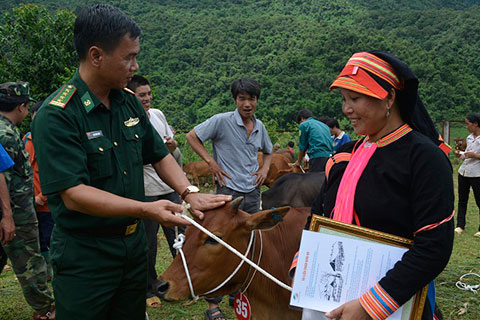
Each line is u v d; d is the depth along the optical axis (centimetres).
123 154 225
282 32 6556
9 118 366
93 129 214
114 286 224
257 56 5688
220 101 4103
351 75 188
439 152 180
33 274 367
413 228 184
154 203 203
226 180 423
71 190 197
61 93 211
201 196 241
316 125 678
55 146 199
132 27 208
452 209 175
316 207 228
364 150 198
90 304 216
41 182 200
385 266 179
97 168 212
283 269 270
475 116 695
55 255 218
